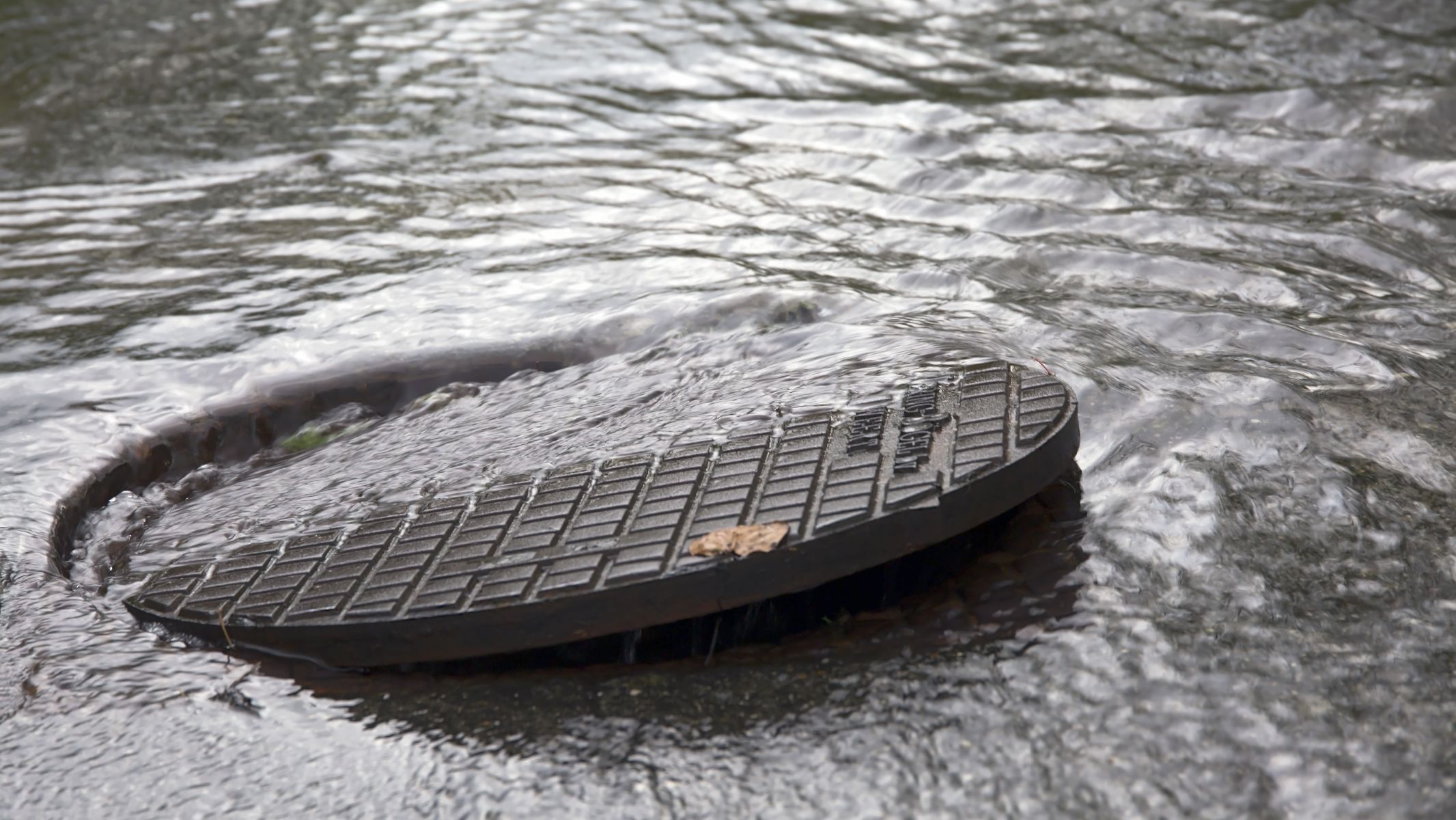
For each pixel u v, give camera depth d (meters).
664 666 2.10
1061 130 5.62
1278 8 7.48
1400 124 5.40
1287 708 1.82
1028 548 2.29
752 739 1.88
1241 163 5.09
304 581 2.34
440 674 2.16
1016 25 7.61
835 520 2.07
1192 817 1.64
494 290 4.07
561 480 2.53
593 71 7.09
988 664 1.98
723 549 2.06
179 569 2.52
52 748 2.01
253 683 2.17
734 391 2.91
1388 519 2.29
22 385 3.59
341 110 6.65
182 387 3.54
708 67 7.04
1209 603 2.07
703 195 5.00
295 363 3.61
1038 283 3.85
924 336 3.16
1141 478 2.49
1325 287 3.70
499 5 8.74
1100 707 1.85
